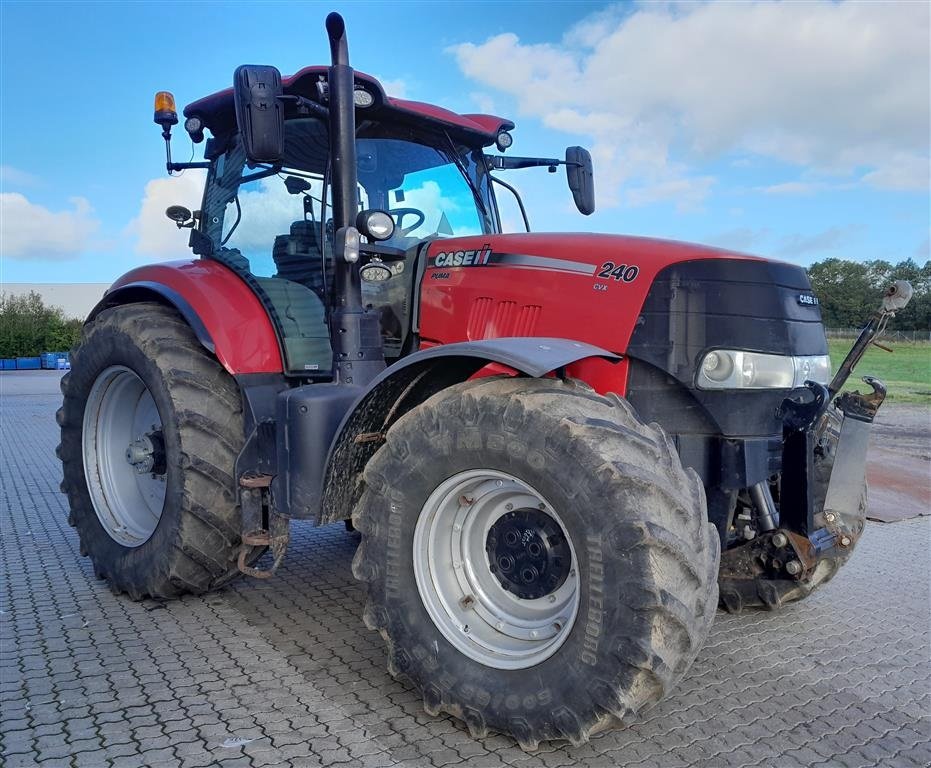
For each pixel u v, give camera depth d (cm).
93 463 404
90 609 357
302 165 378
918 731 253
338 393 306
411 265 361
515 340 246
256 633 329
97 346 391
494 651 243
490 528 258
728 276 289
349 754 231
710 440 295
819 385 282
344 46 315
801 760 233
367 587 264
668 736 246
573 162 430
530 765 226
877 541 509
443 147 406
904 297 310
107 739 238
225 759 227
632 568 211
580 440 223
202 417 344
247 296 371
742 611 350
